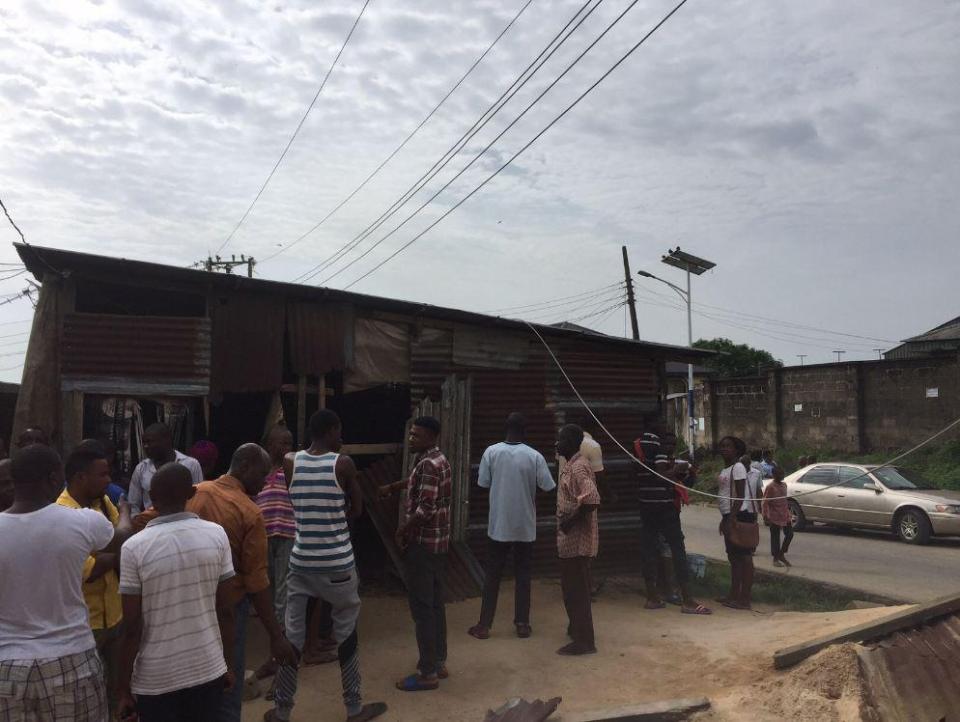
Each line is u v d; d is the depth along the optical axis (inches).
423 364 315.0
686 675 205.6
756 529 302.8
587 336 333.1
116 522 165.2
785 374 1037.8
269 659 217.5
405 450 303.1
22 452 123.2
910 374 877.2
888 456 858.8
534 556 330.3
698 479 971.3
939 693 171.5
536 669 214.7
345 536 182.5
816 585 365.4
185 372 271.7
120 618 163.5
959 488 707.4
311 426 189.6
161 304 312.5
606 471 343.6
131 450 343.3
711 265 898.7
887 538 572.7
